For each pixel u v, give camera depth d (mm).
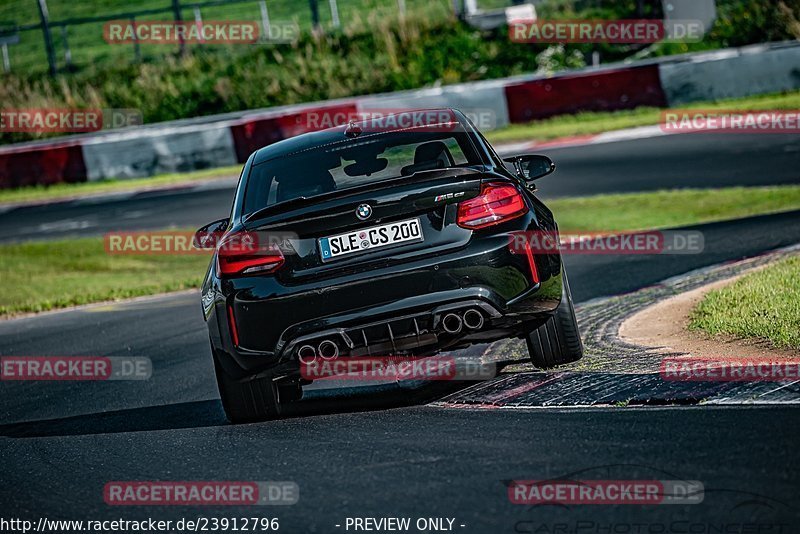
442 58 107562
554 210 53781
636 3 107812
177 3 115438
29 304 46281
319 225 17625
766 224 41312
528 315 18219
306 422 18703
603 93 84688
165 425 20672
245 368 18078
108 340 34625
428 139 19906
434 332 17625
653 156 66438
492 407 17672
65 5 143500
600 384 18000
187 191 76812
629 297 29156
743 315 22031
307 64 110312
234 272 17938
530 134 79938
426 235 17641
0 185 88250
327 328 17484
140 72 115062
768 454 12906
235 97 109125
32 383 28812
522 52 106125
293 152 20438
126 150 87438
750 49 84188
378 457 15203
